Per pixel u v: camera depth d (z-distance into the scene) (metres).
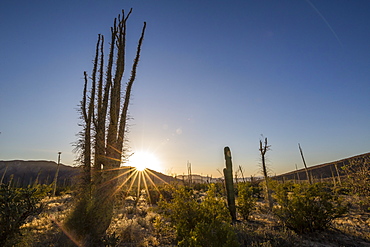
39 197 6.79
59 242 6.62
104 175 7.94
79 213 7.28
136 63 9.75
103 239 6.91
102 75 9.51
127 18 9.97
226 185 12.64
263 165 17.67
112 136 8.41
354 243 7.80
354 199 15.73
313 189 9.99
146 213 13.32
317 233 8.91
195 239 5.52
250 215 13.25
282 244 6.88
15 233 5.71
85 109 9.42
